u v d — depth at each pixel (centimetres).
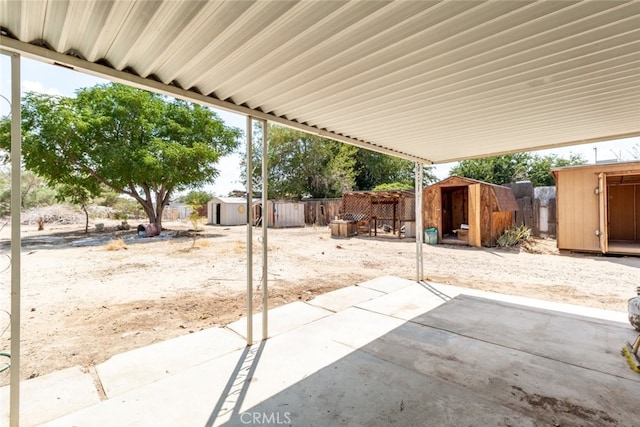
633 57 188
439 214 1055
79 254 838
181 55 183
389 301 413
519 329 317
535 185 2017
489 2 138
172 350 277
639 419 181
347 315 362
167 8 139
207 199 2355
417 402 200
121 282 547
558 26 156
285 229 1605
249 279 288
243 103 270
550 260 743
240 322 347
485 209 955
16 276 172
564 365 243
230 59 189
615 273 598
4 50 162
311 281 554
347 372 238
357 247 979
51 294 471
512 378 226
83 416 188
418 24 154
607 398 201
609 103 268
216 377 231
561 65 199
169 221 2330
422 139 398
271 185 2183
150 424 181
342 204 1588
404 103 268
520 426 176
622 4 139
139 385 223
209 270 649
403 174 2442
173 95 231
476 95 250
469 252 872
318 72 208
